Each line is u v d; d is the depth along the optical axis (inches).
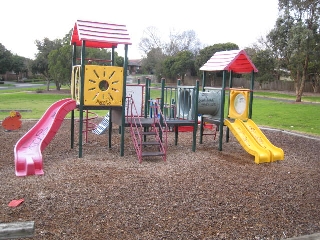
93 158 326.6
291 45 1131.3
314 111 849.5
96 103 327.6
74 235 171.3
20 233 159.6
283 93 1754.4
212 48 1915.6
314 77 1865.2
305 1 1115.9
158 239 170.1
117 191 234.5
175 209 207.9
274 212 210.2
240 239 173.8
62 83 1493.6
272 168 317.1
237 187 255.3
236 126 381.4
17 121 492.4
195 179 270.2
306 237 167.5
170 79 2268.7
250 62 391.9
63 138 430.6
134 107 403.2
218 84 2102.6
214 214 203.0
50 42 1679.4
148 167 301.4
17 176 264.5
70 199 217.2
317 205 225.0
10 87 1904.5
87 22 327.6
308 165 332.8
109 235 172.4
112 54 404.8
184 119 382.6
